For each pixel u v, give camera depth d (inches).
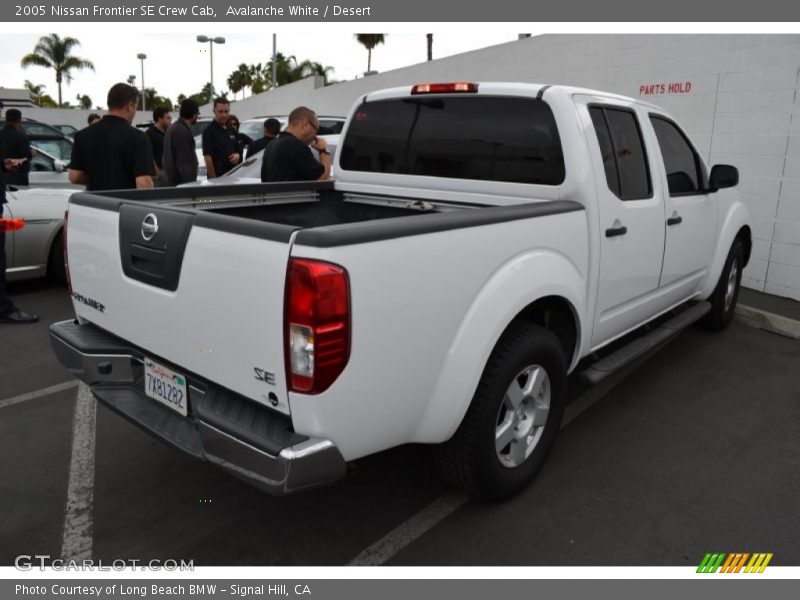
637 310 151.2
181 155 293.0
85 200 113.8
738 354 194.2
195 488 121.8
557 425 123.3
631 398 163.0
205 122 490.9
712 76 270.2
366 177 158.7
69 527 109.5
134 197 125.0
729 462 132.6
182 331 94.9
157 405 105.6
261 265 82.0
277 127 326.0
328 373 80.6
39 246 248.2
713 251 189.3
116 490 120.6
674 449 137.6
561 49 366.6
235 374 88.5
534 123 127.9
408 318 88.8
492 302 100.8
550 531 109.7
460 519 112.7
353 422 86.1
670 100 292.8
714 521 113.0
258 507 116.0
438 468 110.7
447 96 141.9
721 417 152.8
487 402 104.8
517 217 106.0
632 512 115.1
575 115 124.7
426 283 90.5
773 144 247.6
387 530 109.6
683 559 103.0
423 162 147.5
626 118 143.3
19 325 215.9
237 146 384.5
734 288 213.8
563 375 120.8
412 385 92.3
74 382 170.2
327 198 165.3
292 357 80.8
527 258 108.3
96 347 111.1
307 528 110.0
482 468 107.8
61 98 1891.0
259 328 83.5
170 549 104.4
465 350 97.6
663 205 150.9
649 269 149.4
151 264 98.5
